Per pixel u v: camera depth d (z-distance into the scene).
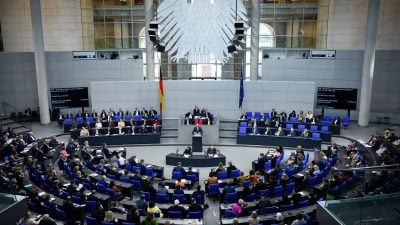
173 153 20.91
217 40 14.77
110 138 23.41
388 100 26.91
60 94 27.27
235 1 14.88
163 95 26.58
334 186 13.20
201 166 19.84
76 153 19.08
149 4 26.23
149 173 17.33
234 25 14.59
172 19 14.65
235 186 15.40
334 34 28.72
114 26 30.20
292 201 12.92
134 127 24.00
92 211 11.86
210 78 29.86
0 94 27.02
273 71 28.02
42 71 26.02
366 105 25.70
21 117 26.89
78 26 29.61
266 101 26.62
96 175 15.62
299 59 27.58
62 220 12.05
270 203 12.66
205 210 14.77
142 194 13.55
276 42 29.80
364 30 27.97
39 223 10.25
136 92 26.78
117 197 14.18
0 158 17.92
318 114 26.67
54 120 27.55
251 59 27.41
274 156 18.86
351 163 16.11
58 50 29.59
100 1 29.75
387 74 26.66
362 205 8.10
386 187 10.30
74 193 13.86
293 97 26.22
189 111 27.02
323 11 28.77
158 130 24.20
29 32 28.92
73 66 28.11
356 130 25.22
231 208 12.74
